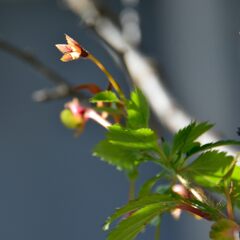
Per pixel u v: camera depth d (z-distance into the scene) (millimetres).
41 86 11703
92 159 11828
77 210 11984
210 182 2268
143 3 11953
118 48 4215
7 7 11758
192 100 11953
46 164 11930
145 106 2350
